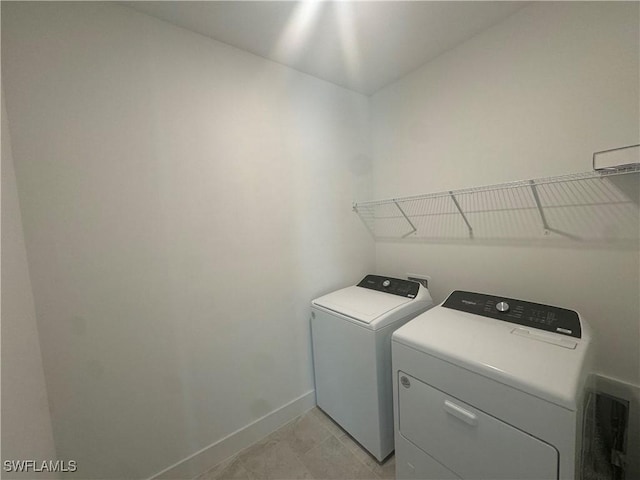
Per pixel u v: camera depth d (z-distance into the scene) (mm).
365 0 1207
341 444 1580
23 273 894
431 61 1736
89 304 1104
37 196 986
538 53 1293
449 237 1765
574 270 1271
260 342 1637
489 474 908
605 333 1199
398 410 1208
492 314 1267
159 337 1286
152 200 1246
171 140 1292
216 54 1430
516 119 1392
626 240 1126
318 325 1750
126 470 1220
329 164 1957
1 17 921
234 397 1544
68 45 1041
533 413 794
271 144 1652
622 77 1081
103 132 1119
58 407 1049
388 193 2129
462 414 958
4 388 640
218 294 1464
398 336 1170
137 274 1217
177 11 1215
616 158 999
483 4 1280
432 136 1787
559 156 1264
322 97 1909
